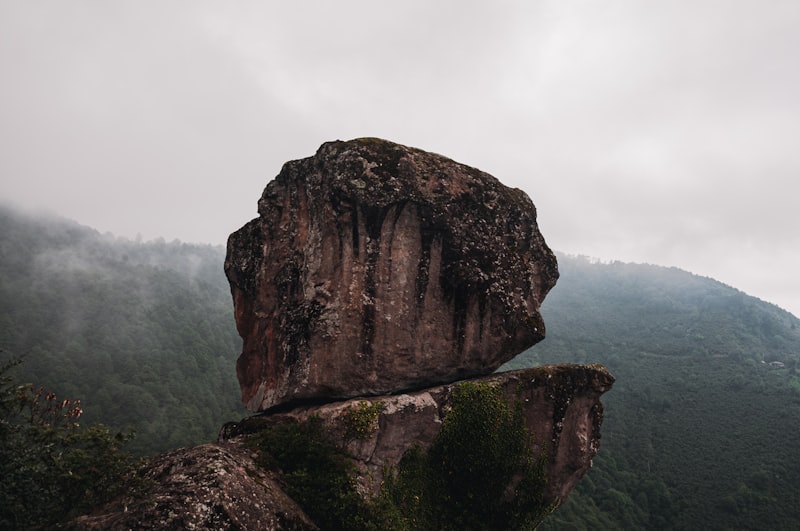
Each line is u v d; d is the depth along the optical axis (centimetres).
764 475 6041
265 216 1363
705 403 8762
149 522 698
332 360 1144
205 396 8250
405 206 1210
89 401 6975
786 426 7269
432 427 1152
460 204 1267
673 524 5734
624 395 9675
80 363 7919
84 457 766
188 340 9981
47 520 736
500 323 1287
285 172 1361
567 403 1265
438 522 1105
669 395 9400
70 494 747
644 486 6462
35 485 738
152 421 6888
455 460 1150
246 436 1062
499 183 1384
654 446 7619
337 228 1183
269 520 795
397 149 1255
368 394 1168
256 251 1368
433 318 1225
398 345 1185
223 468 823
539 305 1444
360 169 1195
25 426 759
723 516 5616
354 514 958
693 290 18762
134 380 7894
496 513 1165
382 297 1181
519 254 1364
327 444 1047
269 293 1322
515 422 1209
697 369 10569
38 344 7900
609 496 6219
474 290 1258
